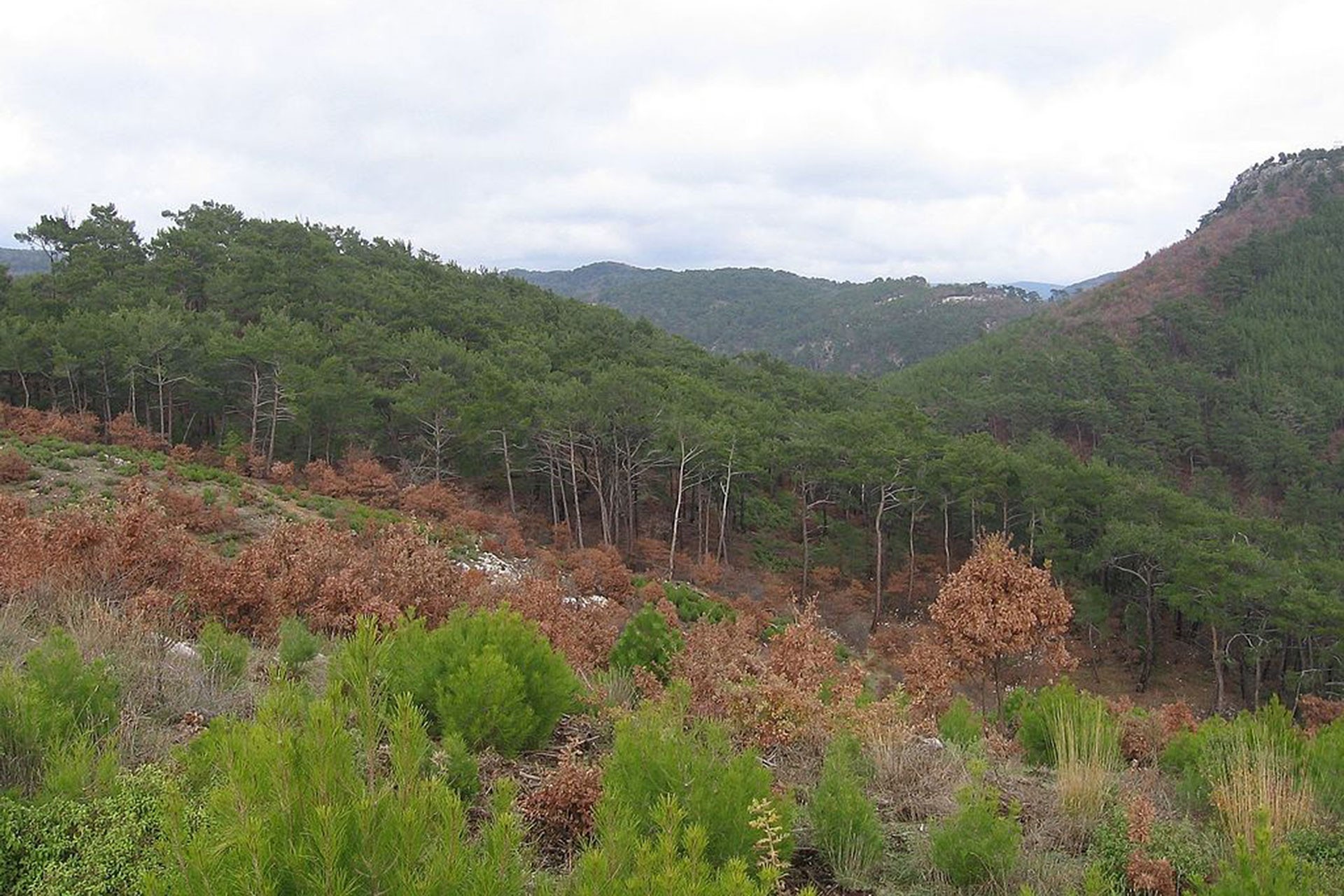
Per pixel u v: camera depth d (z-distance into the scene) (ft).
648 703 16.35
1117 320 296.51
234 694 16.43
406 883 6.78
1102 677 112.27
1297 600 95.76
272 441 108.78
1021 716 25.59
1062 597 29.09
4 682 11.78
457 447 123.95
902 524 144.66
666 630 28.19
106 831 9.27
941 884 12.18
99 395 122.52
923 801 15.42
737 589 112.16
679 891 7.14
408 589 32.14
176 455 100.78
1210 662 117.29
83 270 144.05
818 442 123.65
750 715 17.56
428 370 122.93
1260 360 246.68
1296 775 16.90
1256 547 116.06
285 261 168.66
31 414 98.94
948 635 29.99
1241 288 291.79
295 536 35.27
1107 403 201.26
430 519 87.15
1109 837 13.79
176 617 24.41
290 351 111.86
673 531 126.41
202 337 121.49
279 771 7.27
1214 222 390.42
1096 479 126.93
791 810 12.03
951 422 209.56
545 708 15.58
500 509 129.29
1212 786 15.89
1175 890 12.10
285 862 6.76
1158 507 125.18
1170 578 111.34
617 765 11.83
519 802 12.29
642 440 120.98
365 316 150.92
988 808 12.48
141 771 10.72
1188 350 262.67
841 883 12.04
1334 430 216.54
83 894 8.41
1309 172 386.11
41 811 9.43
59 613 21.02
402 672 15.44
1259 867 10.48
